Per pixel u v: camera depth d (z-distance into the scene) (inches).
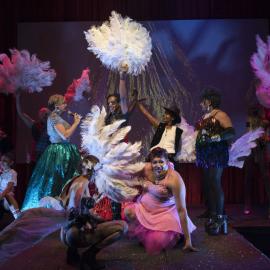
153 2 296.7
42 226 191.6
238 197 298.7
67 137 202.4
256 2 295.0
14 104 297.7
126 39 204.4
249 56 294.2
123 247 170.2
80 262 142.5
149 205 167.0
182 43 295.9
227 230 194.7
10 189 225.8
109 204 194.9
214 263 146.7
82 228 139.6
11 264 149.7
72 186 142.7
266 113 257.8
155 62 295.6
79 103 295.4
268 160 233.1
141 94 294.5
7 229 190.5
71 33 297.9
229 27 295.1
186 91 295.0
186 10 296.7
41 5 298.8
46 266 146.9
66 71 297.7
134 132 293.4
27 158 298.7
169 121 197.3
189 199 299.3
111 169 152.9
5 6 299.1
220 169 181.8
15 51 234.8
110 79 296.0
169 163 165.9
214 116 181.6
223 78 294.7
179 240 170.2
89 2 297.6
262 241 213.5
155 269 141.1
